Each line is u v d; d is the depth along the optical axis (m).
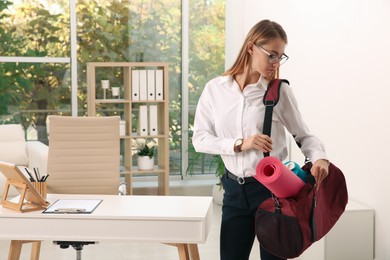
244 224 3.06
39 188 3.82
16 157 7.20
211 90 3.11
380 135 4.76
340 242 4.78
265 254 3.03
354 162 5.19
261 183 2.96
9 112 7.89
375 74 4.80
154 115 7.59
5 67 7.83
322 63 5.76
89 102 7.40
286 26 6.61
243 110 3.01
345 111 5.32
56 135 4.73
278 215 2.77
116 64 7.34
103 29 8.08
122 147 8.23
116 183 4.76
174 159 8.40
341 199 2.92
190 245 3.84
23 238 3.41
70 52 7.99
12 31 7.82
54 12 7.91
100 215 3.38
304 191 2.76
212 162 8.41
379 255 4.77
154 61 8.26
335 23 5.46
